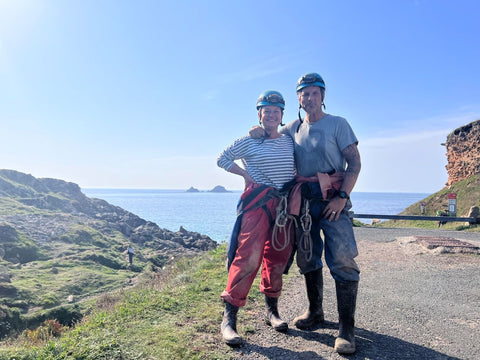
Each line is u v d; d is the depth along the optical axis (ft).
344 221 10.52
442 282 19.70
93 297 90.27
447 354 10.26
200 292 15.37
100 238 185.57
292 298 15.61
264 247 11.17
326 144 10.69
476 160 92.07
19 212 199.41
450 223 60.70
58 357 8.96
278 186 10.91
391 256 28.35
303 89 11.12
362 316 13.73
